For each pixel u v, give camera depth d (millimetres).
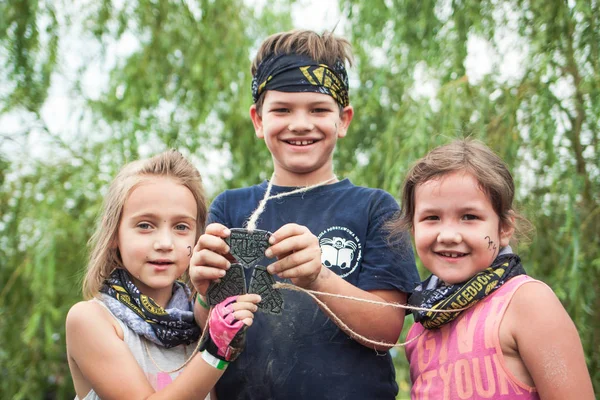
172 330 2121
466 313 2014
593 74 3512
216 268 1879
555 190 3475
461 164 2043
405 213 2207
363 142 5441
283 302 2115
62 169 4887
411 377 2174
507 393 1866
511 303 1917
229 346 1847
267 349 2199
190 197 2197
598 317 3510
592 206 3586
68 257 4699
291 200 2371
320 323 2203
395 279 2203
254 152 5316
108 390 1969
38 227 4586
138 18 5219
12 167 4824
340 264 2248
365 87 5262
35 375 4574
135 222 2131
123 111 5062
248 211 2404
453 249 2018
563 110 3635
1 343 4590
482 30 3941
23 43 4855
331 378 2146
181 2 5305
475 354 1924
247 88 5207
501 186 2055
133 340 2090
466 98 3961
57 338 4688
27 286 4664
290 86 2309
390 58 4664
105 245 2203
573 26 3633
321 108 2334
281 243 1896
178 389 1881
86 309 2082
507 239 2133
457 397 1923
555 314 1850
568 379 1795
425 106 4070
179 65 5219
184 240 2168
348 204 2340
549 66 3645
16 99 4824
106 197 2287
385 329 2137
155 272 2119
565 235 3564
